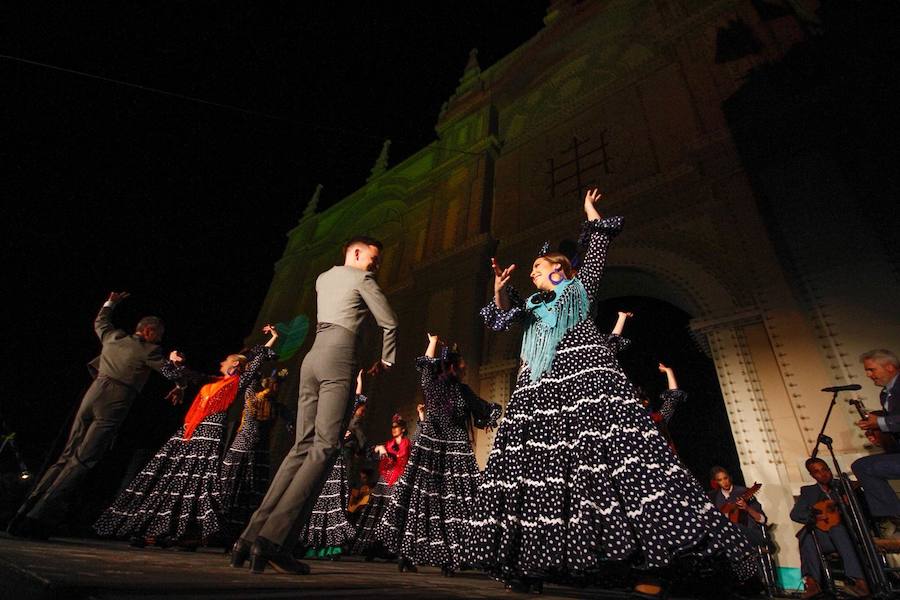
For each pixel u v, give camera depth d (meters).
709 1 7.17
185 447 3.22
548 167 8.05
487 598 1.16
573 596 1.54
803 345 4.27
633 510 1.34
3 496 5.10
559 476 1.53
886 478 2.70
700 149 5.88
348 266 2.04
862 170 4.68
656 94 7.10
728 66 6.40
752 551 1.24
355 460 7.05
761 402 4.28
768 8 6.42
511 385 6.18
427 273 8.33
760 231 5.02
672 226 5.79
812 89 5.35
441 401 3.02
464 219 8.53
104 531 2.91
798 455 3.92
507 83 10.15
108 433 2.73
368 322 1.95
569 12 9.70
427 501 2.74
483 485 1.71
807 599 3.15
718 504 4.07
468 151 9.51
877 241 4.30
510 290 2.06
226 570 1.38
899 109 4.71
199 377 3.20
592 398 1.57
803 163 5.07
